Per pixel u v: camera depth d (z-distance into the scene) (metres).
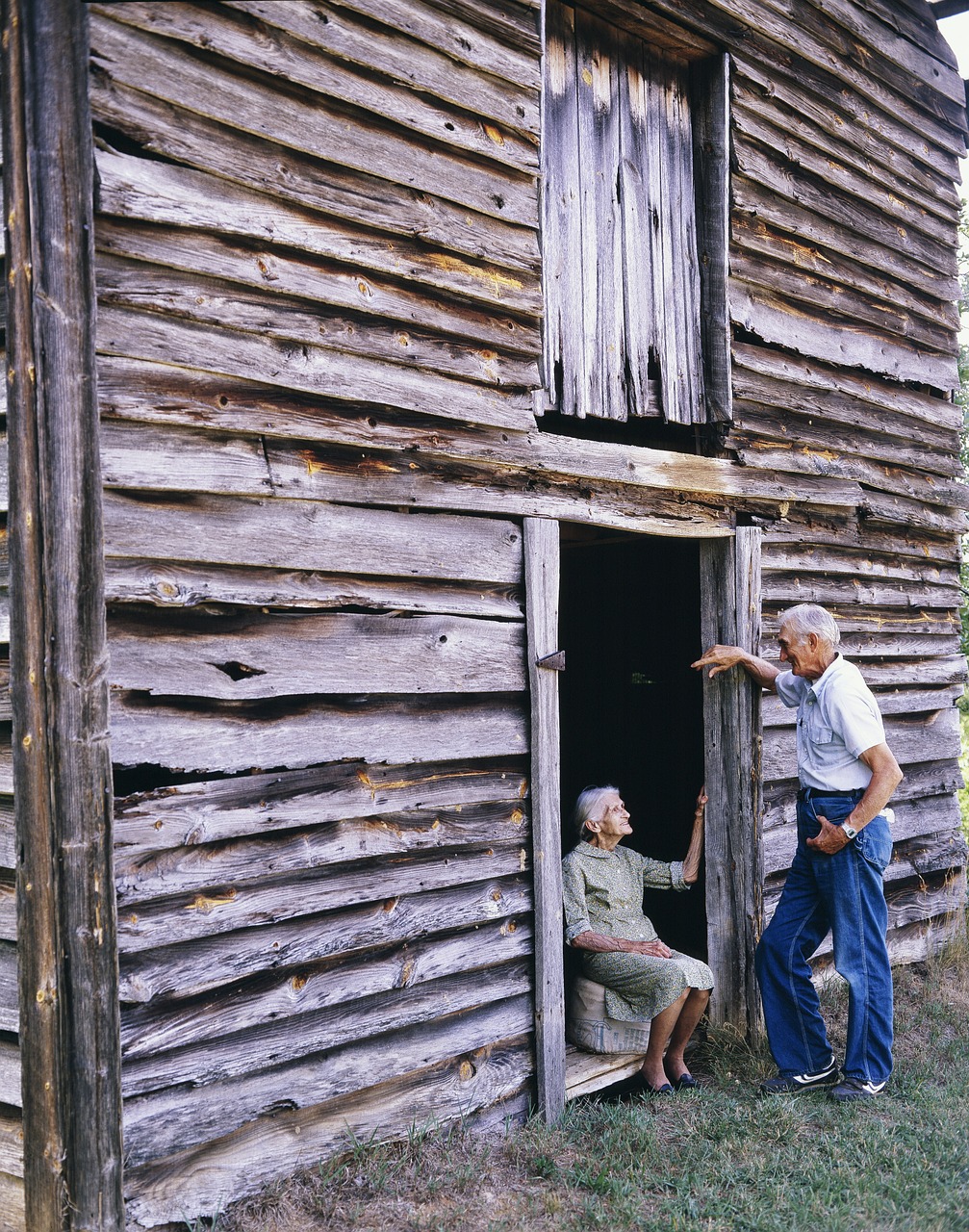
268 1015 3.05
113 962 2.63
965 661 6.53
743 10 4.84
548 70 4.18
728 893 4.78
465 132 3.59
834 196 5.52
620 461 4.23
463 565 3.66
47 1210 2.59
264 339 3.05
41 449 2.60
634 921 4.50
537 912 3.87
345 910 3.29
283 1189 3.08
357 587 3.34
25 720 2.62
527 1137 3.69
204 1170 2.93
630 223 4.49
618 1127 3.80
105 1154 2.60
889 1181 3.50
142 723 2.79
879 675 5.83
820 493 5.34
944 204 6.49
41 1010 2.59
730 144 4.82
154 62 2.78
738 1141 3.79
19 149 2.62
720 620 4.86
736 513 4.91
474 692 3.71
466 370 3.62
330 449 3.26
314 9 3.13
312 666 3.18
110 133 2.78
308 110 3.14
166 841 2.81
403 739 3.44
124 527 2.76
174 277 2.85
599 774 6.19
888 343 5.94
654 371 4.56
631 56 4.57
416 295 3.46
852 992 4.20
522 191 3.81
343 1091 3.25
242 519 3.03
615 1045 4.30
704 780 4.89
